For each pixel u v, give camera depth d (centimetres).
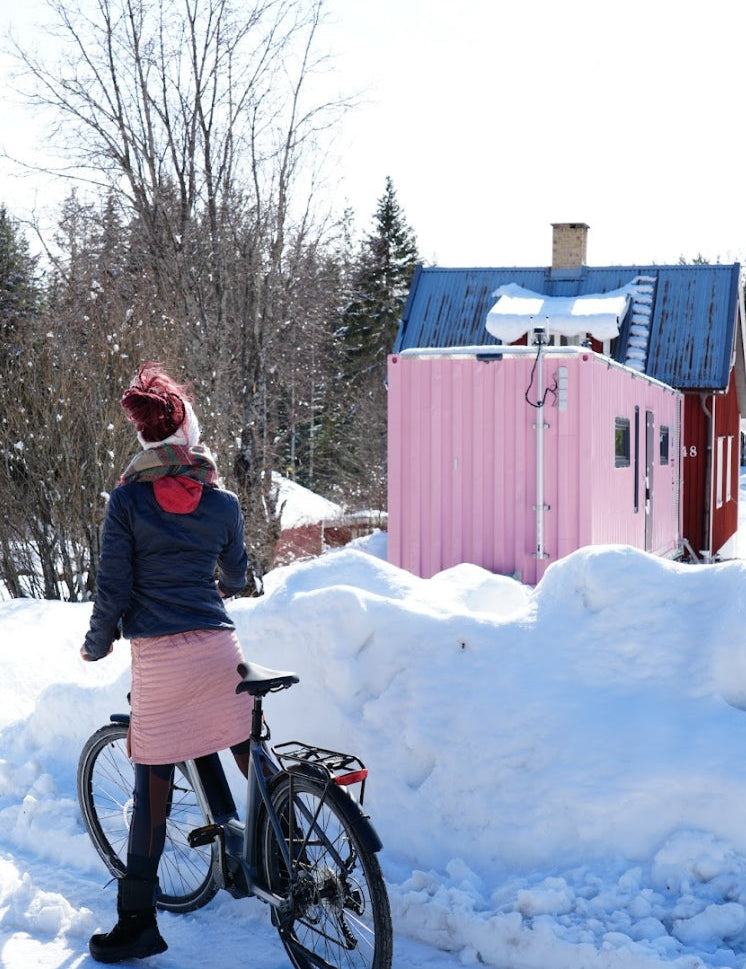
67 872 444
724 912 339
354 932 333
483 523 1131
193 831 372
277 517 1936
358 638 465
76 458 1288
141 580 374
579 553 454
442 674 444
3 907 408
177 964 365
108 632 373
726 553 2658
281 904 352
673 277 2612
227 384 1847
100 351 1396
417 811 418
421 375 1145
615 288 2630
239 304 1989
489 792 406
